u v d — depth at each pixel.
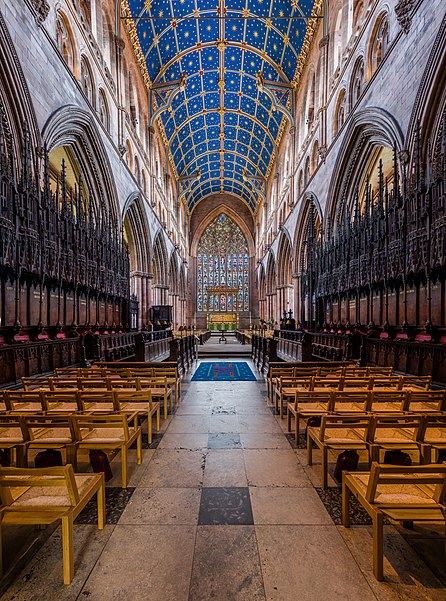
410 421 3.79
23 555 2.69
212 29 21.98
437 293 8.52
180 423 6.13
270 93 24.30
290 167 26.30
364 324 12.82
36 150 9.36
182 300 42.59
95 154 14.19
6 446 3.38
